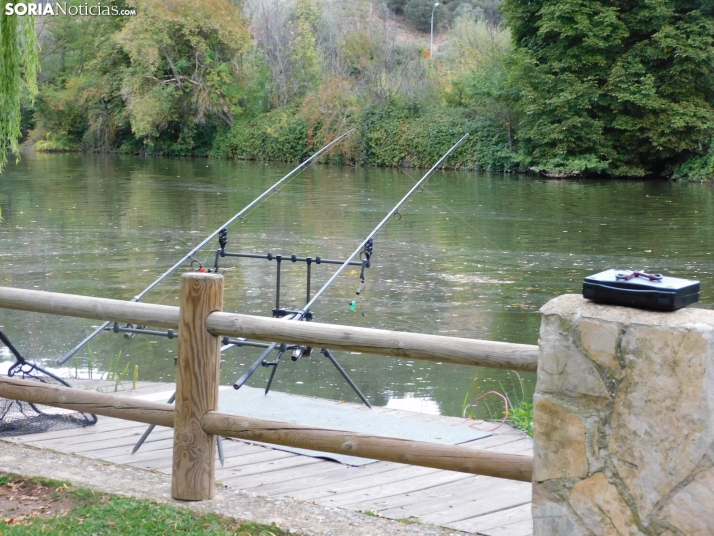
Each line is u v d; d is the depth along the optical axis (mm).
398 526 2855
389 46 33219
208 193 20328
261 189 21438
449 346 2545
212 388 2961
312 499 3154
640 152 27062
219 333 2912
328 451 2777
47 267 10484
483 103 28750
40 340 6984
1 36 4828
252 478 3385
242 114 35875
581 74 26766
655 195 20734
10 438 3795
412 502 3131
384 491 3250
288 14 37281
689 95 26531
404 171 28703
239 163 32375
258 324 2820
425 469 3514
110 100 38250
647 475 2131
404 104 31422
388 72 32594
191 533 2725
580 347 2199
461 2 58250
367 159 31531
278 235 13578
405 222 15344
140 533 2727
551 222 15461
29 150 39844
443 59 34688
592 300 2234
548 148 26812
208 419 2949
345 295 9023
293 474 3445
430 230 14305
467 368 6352
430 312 8328
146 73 34812
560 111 26219
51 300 3160
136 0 34656
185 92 35375
